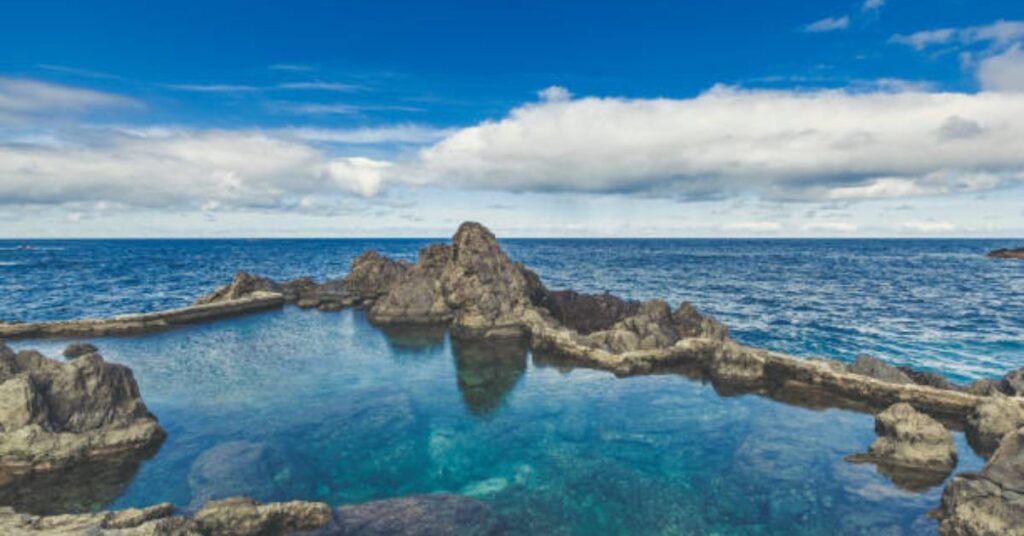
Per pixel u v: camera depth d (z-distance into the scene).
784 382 24.05
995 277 84.56
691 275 87.88
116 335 33.78
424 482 15.22
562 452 17.22
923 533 12.31
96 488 14.45
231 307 41.62
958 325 40.81
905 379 22.80
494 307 34.72
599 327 36.31
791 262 128.62
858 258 149.12
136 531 10.62
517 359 28.78
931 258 148.25
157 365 26.86
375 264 52.50
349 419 19.70
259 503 12.73
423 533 12.12
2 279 73.88
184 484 14.73
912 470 15.52
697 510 13.66
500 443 17.89
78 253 164.88
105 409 16.97
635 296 58.78
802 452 16.83
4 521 11.01
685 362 27.53
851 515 13.22
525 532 12.59
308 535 11.92
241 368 26.50
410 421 19.64
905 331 38.50
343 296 49.09
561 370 26.66
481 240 37.72
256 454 16.14
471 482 15.23
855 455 16.55
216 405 20.97
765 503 13.92
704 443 17.88
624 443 17.91
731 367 24.66
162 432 17.77
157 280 75.06
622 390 23.50
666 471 15.87
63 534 10.59
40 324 32.91
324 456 16.75
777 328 39.56
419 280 40.59
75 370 16.94
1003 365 29.50
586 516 13.37
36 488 14.41
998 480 12.67
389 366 27.25
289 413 20.20
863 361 24.03
